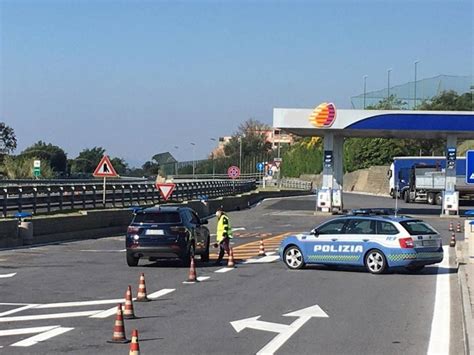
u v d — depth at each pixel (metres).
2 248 28.59
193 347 11.30
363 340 11.95
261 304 15.79
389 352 11.04
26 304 15.60
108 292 17.52
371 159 108.44
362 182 104.19
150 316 14.19
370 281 20.16
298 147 125.75
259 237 36.16
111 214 37.97
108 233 37.34
